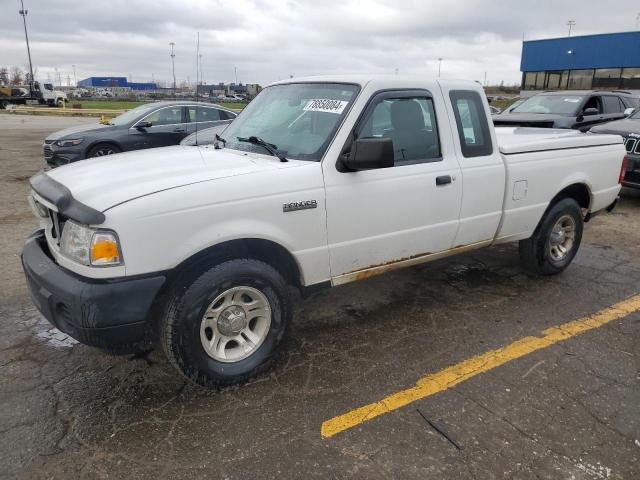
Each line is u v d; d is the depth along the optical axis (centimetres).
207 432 283
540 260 498
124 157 374
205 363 309
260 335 333
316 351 370
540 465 262
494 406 308
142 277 279
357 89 360
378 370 346
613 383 335
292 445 274
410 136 381
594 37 3931
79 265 279
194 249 289
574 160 490
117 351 316
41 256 313
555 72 4228
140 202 276
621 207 845
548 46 4188
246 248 322
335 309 441
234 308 320
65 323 287
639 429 290
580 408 308
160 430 284
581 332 404
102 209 272
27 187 938
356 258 364
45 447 270
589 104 1105
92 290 270
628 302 462
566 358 364
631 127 818
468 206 415
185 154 375
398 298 464
